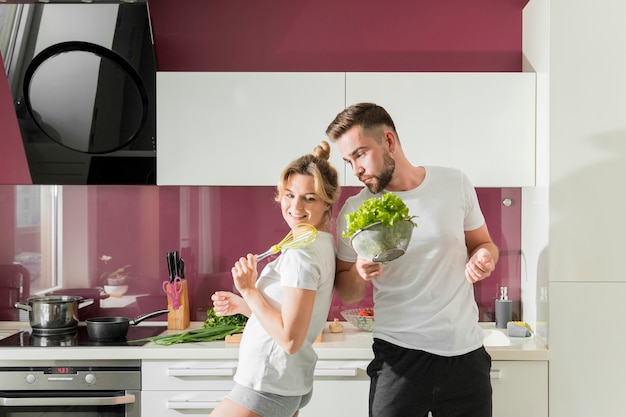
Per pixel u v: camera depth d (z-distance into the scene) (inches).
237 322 120.0
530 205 123.1
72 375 109.1
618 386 110.3
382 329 92.4
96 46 113.9
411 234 82.0
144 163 121.4
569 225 111.0
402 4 129.9
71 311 122.6
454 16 130.1
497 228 131.0
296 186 87.8
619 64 110.9
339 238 94.5
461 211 92.0
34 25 111.7
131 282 132.0
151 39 114.1
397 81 117.3
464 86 117.3
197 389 109.2
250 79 117.4
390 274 91.0
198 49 130.2
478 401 89.9
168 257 125.9
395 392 89.7
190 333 114.8
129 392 109.3
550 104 111.1
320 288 86.7
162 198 131.6
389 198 81.0
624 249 110.8
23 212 131.5
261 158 118.0
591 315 110.5
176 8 129.9
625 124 110.9
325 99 117.4
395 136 91.7
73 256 131.6
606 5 110.7
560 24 111.1
